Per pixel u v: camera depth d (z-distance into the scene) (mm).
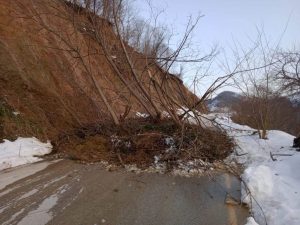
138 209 5754
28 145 9188
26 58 12258
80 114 12523
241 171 8555
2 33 12172
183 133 9609
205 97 10680
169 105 10891
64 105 12055
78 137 10547
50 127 10695
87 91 13812
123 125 10742
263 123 13430
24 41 12766
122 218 5312
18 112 9977
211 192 6922
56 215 5230
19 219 5004
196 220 5430
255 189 6547
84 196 6195
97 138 10211
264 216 5566
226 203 6285
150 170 8445
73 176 7465
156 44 12016
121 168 8516
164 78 10766
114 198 6211
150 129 10391
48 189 6441
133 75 10594
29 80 11602
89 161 8906
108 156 9320
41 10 14469
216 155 9609
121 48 11594
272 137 13391
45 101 11422
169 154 9117
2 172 7410
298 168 7980
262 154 10125
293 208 5621
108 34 11688
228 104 21453
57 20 14891
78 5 11562
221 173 8438
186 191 6922
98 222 5094
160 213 5633
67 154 9367
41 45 13438
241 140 12242
